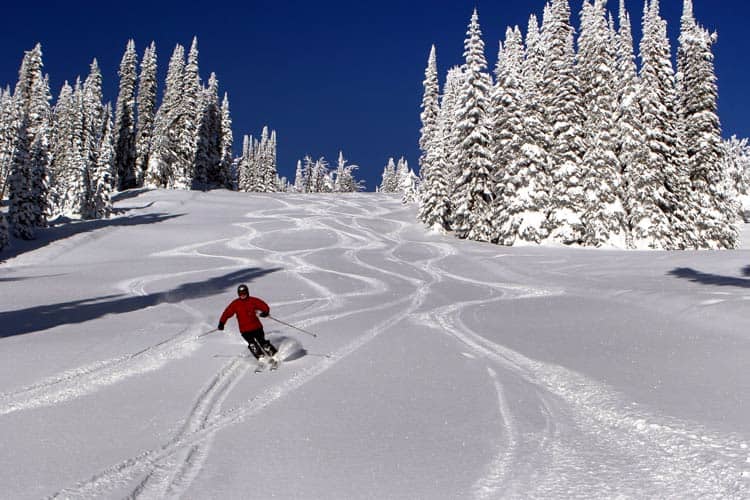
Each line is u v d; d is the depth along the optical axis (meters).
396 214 67.44
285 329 12.63
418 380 8.05
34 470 4.86
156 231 44.22
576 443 5.54
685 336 10.52
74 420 6.20
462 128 47.44
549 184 43.41
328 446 5.50
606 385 7.43
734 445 5.21
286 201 76.88
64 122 69.12
